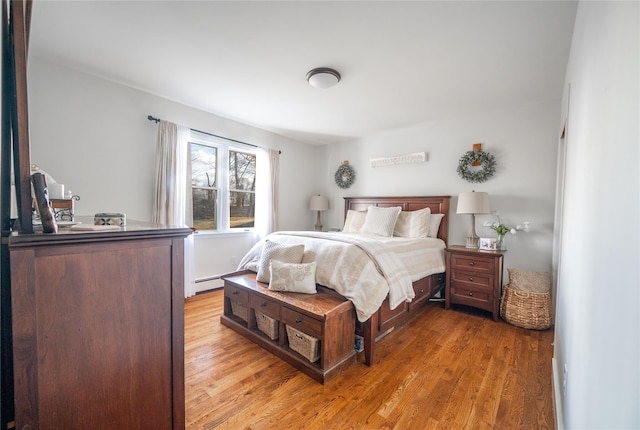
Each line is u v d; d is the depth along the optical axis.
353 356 2.03
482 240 3.10
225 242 3.85
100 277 0.85
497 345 2.29
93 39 2.05
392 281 2.22
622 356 0.53
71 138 2.54
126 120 2.87
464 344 2.31
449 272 3.14
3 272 0.76
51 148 2.45
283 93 2.94
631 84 0.54
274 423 1.44
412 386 1.75
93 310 0.84
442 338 2.42
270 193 4.25
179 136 3.22
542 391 1.70
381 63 2.29
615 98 0.67
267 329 2.25
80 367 0.82
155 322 0.98
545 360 2.06
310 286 2.20
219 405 1.57
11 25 0.84
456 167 3.62
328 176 5.11
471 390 1.71
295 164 4.84
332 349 1.87
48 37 2.04
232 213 4.00
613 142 0.67
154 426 0.98
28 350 0.73
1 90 0.79
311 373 1.84
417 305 2.78
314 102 3.17
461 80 2.57
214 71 2.50
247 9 1.69
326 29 1.87
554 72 2.38
